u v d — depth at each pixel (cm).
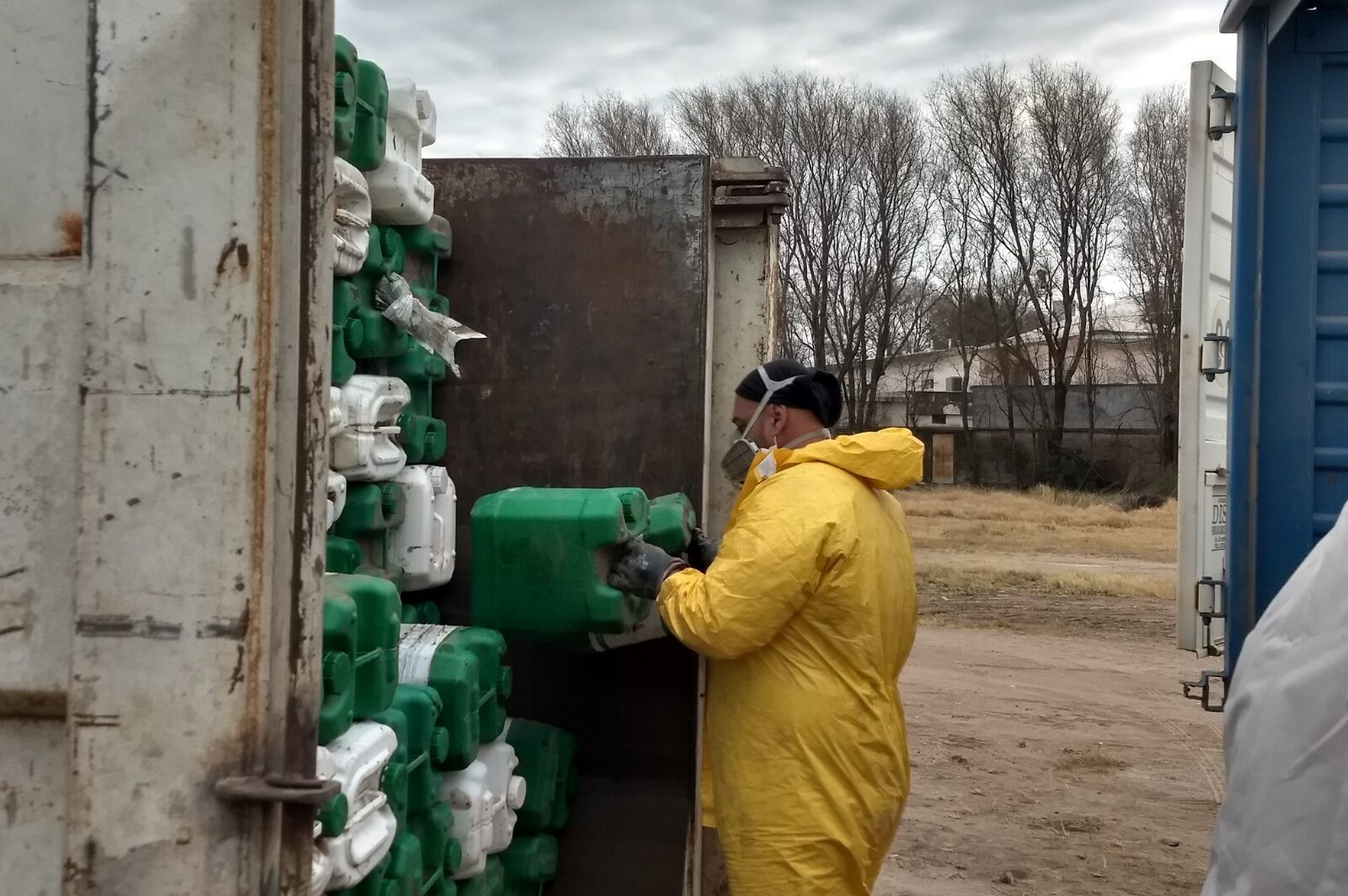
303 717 138
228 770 133
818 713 269
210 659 133
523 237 348
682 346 340
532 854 308
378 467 273
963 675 898
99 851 134
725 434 359
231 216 135
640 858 333
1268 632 221
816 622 272
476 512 282
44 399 137
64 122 138
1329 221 352
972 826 552
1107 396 3991
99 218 136
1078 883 484
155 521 135
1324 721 190
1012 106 4088
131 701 134
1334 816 184
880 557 278
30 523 137
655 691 341
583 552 275
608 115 4250
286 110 136
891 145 4106
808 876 269
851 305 4153
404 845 226
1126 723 754
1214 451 436
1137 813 575
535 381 346
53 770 138
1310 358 352
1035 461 3691
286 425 136
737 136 4144
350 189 248
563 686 345
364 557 283
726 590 263
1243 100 351
